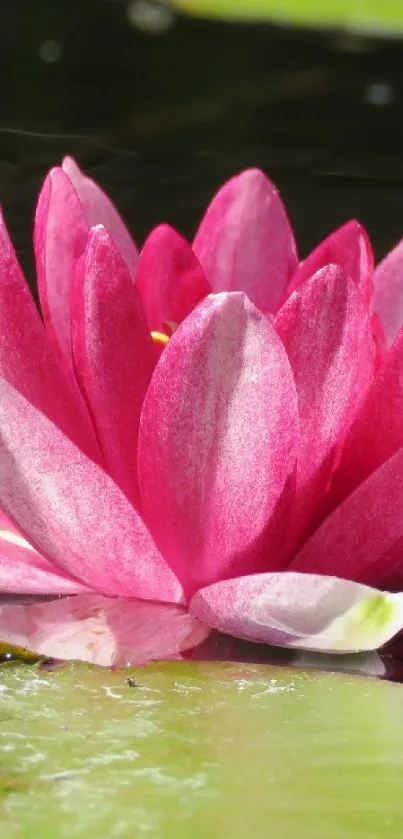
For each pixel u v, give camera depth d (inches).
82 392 12.5
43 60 37.9
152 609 12.4
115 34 41.5
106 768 10.3
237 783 10.2
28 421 11.7
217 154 29.0
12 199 24.7
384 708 11.0
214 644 12.1
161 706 11.0
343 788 10.2
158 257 13.2
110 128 30.7
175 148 29.3
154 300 13.2
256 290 14.3
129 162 28.0
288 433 11.7
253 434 11.7
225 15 37.1
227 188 14.2
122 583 12.2
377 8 37.6
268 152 29.5
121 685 11.3
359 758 10.4
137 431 12.3
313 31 41.8
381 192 26.6
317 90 35.1
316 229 24.0
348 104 33.9
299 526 12.3
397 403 12.0
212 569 12.2
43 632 12.0
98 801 10.1
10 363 12.4
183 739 10.6
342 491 12.4
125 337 12.1
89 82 35.4
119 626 12.1
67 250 13.0
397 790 10.2
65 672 11.4
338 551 12.1
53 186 13.0
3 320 12.3
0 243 12.2
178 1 37.5
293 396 11.6
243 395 11.6
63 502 11.9
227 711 10.9
